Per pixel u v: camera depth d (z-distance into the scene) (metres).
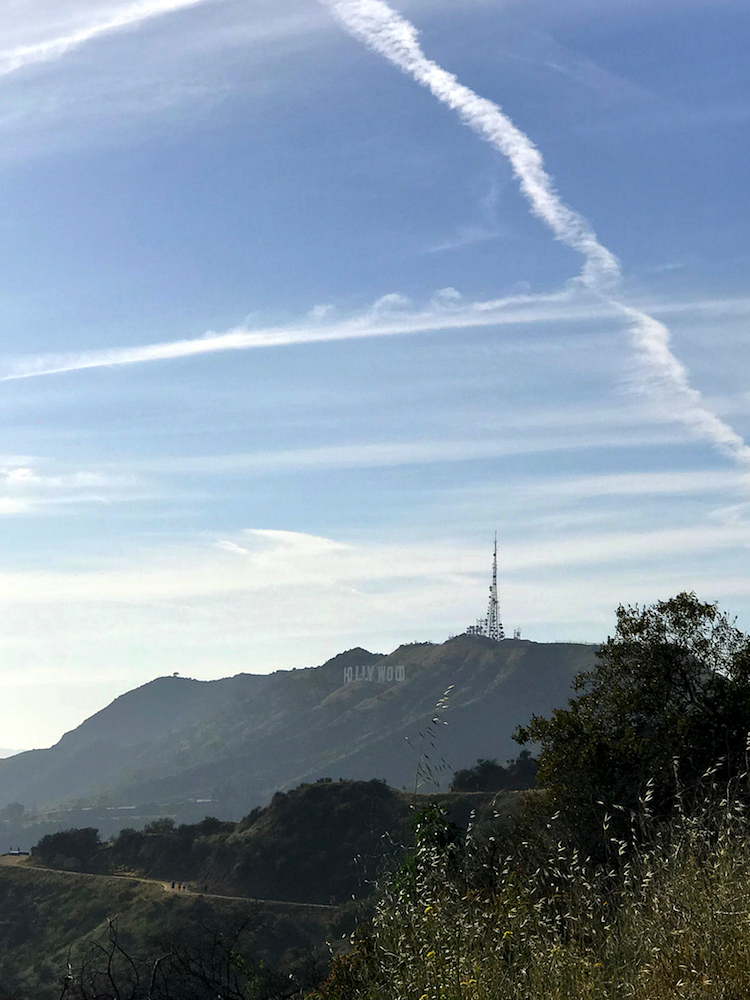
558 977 4.71
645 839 6.05
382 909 6.19
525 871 6.41
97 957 6.80
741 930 4.50
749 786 6.32
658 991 4.32
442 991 4.87
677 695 16.61
